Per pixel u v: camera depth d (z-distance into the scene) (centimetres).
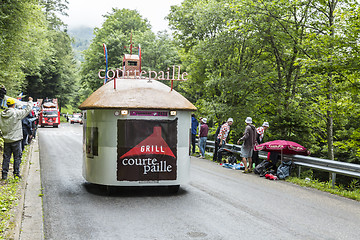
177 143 775
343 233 534
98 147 755
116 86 800
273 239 493
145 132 756
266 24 1788
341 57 1427
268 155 1140
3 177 841
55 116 4406
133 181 748
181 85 3528
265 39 1903
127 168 746
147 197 748
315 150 2262
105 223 552
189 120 802
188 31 3253
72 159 1356
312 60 1492
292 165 1113
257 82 1956
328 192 894
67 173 1031
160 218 585
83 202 689
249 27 1827
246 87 1947
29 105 872
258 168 1154
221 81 1992
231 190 848
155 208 653
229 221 577
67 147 1838
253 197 776
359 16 1404
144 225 544
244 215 617
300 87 2041
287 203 730
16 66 2220
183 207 664
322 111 1825
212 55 2064
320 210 682
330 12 1711
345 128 2294
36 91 6106
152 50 3875
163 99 777
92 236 489
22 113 860
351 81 1517
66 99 7181
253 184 954
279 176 1080
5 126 841
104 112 749
